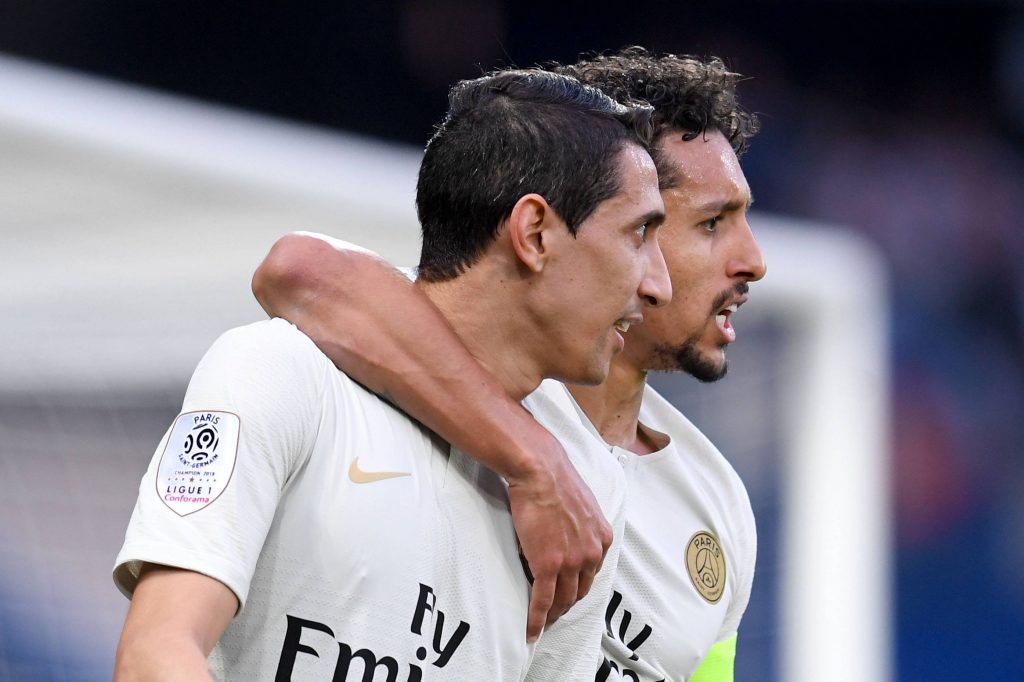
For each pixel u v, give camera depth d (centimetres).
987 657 1916
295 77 1933
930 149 2130
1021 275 2091
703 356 602
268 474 394
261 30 1923
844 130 2125
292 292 445
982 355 2062
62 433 901
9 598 897
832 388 1087
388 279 450
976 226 2105
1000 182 2123
